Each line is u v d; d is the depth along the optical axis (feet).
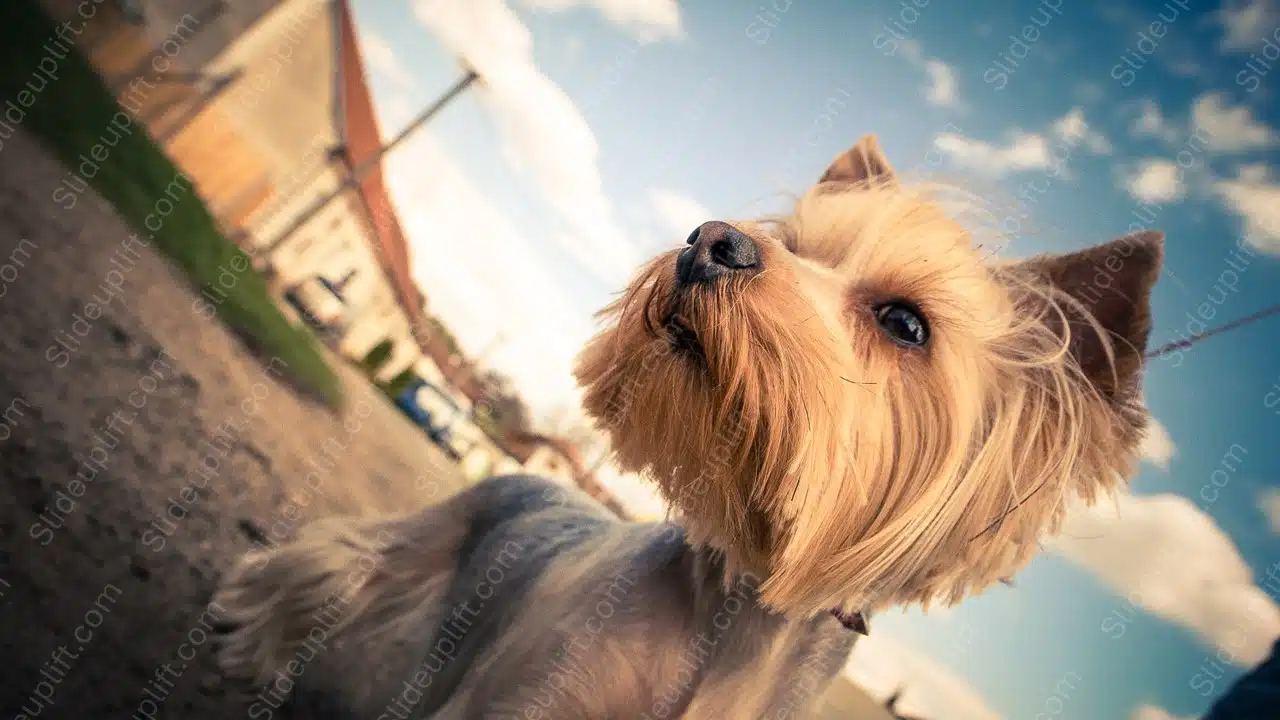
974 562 0.69
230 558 1.17
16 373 1.15
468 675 0.77
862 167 0.87
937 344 0.66
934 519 0.66
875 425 0.63
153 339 1.76
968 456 0.67
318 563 1.22
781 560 0.62
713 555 0.68
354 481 2.03
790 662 0.69
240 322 2.60
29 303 1.40
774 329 0.60
